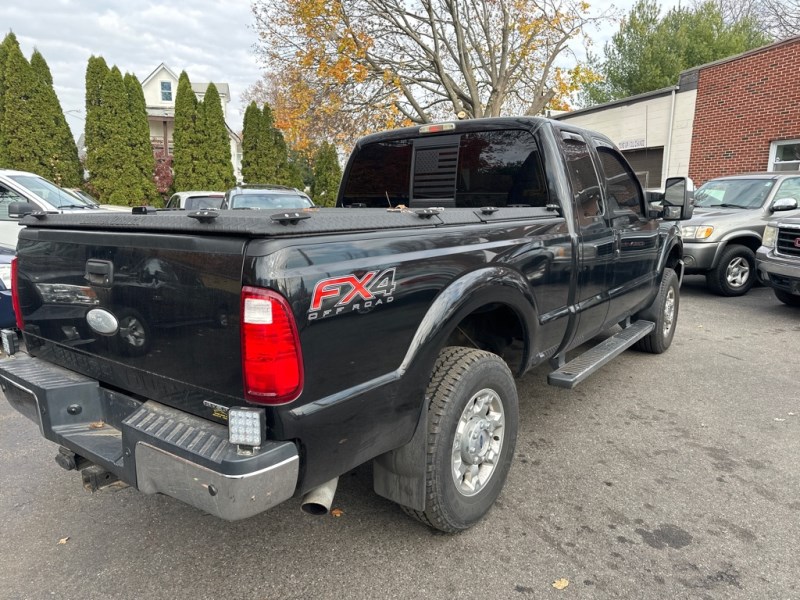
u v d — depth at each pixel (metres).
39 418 2.40
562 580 2.38
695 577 2.40
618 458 3.50
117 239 2.15
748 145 13.50
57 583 2.37
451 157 3.78
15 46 15.13
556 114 20.34
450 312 2.37
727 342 6.22
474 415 2.67
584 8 18.66
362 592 2.31
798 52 12.20
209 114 19.62
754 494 3.08
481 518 2.80
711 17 22.44
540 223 3.13
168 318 2.01
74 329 2.43
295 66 19.00
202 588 2.34
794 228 6.95
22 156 15.47
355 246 2.03
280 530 2.75
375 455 2.21
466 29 19.94
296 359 1.81
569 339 3.60
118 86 17.19
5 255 5.04
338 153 23.22
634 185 4.51
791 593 2.30
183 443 1.87
